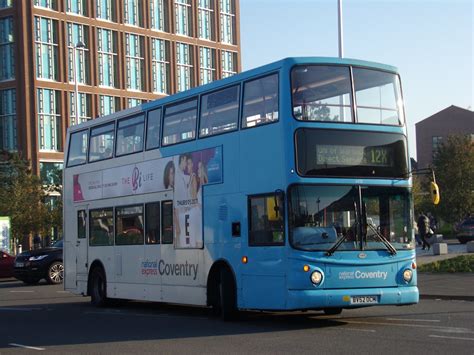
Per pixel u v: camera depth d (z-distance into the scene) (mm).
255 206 13961
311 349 10914
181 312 17875
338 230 13102
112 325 15281
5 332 14617
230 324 14492
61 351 11766
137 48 81000
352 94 13633
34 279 30250
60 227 57719
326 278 12930
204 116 15805
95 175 20297
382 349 10672
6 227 43625
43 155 72562
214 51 88188
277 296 13250
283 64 13398
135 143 18438
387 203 13547
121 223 18938
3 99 73625
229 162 14805
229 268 14727
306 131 13156
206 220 15477
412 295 13492
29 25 72625
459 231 43906
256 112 14078
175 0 84500
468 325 13195
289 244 12953
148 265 17688
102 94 77125
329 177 13172
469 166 58781
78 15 75938
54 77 74250
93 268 20359
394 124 13883
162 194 17156
